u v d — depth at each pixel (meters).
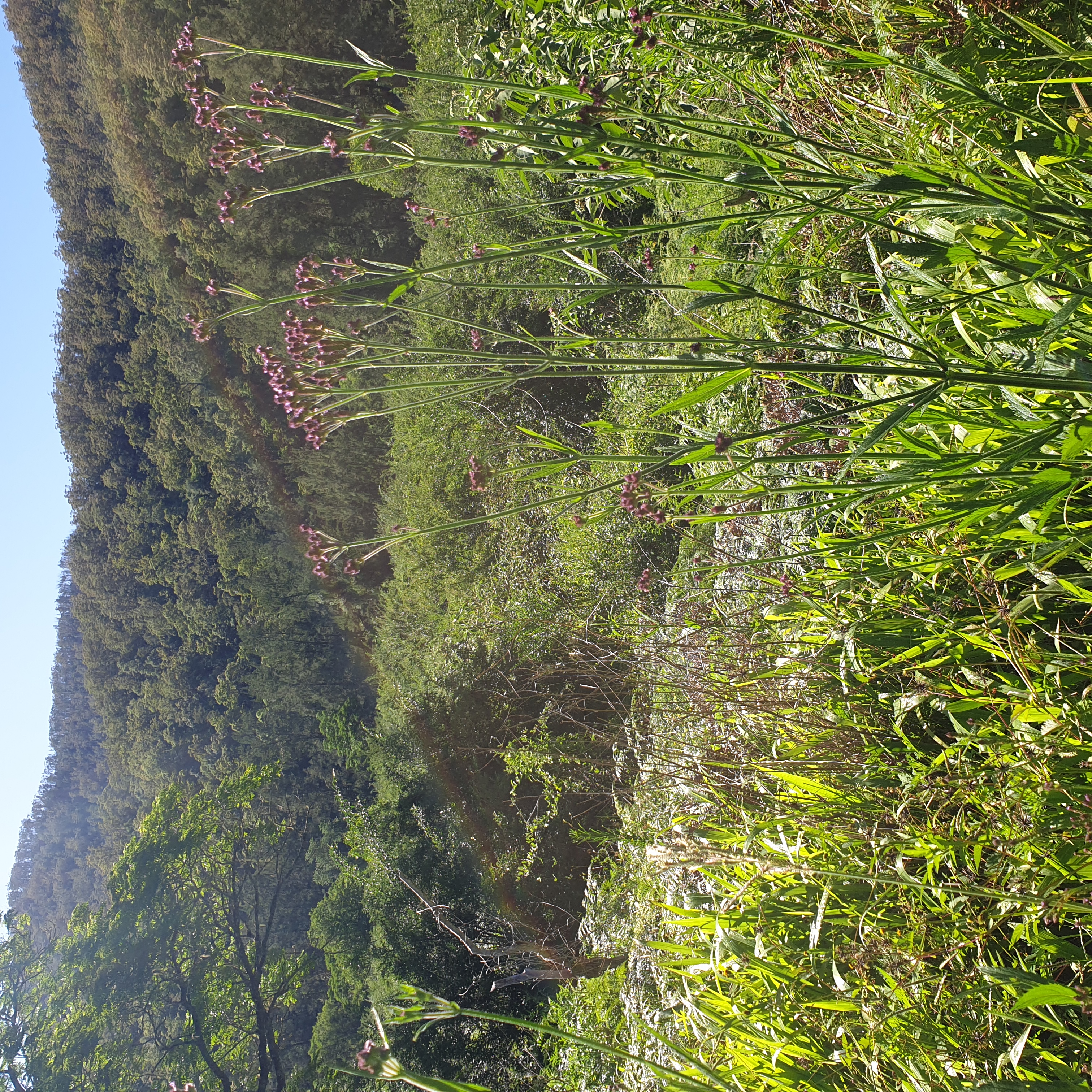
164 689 40.09
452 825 15.27
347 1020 19.05
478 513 12.43
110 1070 17.33
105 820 47.28
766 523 3.75
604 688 6.05
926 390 1.20
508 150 1.69
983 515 1.34
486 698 13.53
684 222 1.51
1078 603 1.86
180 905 19.97
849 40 2.34
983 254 1.38
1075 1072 1.40
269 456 28.23
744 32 2.46
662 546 7.68
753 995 2.11
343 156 1.61
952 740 2.22
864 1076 1.81
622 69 2.19
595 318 8.05
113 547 40.19
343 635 29.50
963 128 1.86
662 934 4.75
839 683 2.55
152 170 23.36
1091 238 1.36
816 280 2.59
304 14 15.96
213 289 1.71
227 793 21.98
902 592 2.21
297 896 32.69
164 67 20.52
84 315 36.22
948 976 1.78
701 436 1.37
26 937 18.39
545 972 11.19
